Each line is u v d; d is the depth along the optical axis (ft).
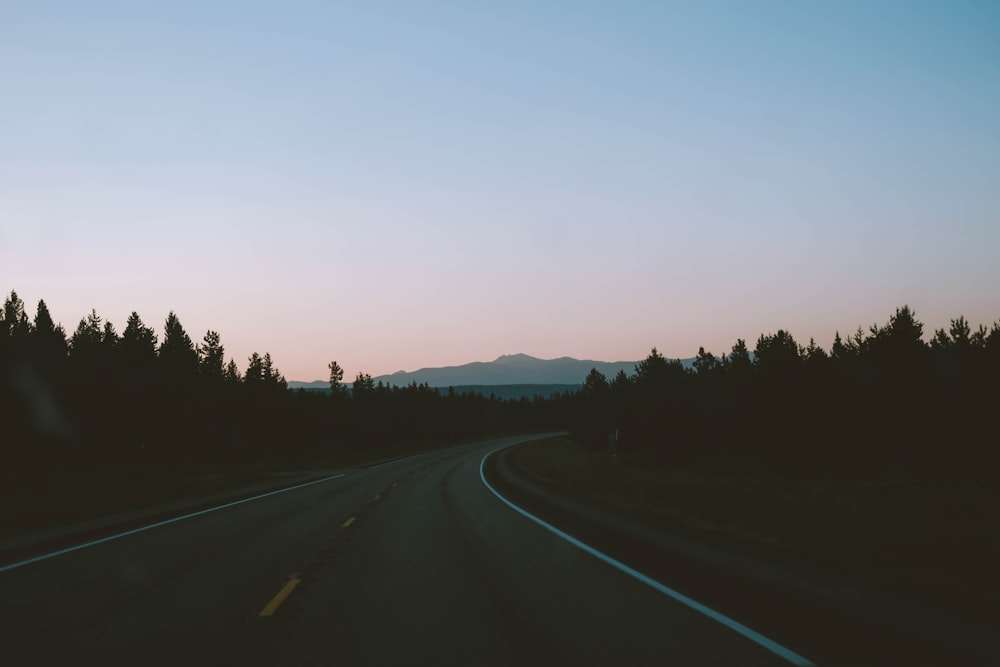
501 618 24.91
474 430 557.33
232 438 257.14
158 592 30.04
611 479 92.48
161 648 21.39
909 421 118.42
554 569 35.17
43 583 32.22
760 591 27.02
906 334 124.88
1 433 158.40
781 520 46.50
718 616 24.86
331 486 108.37
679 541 41.22
